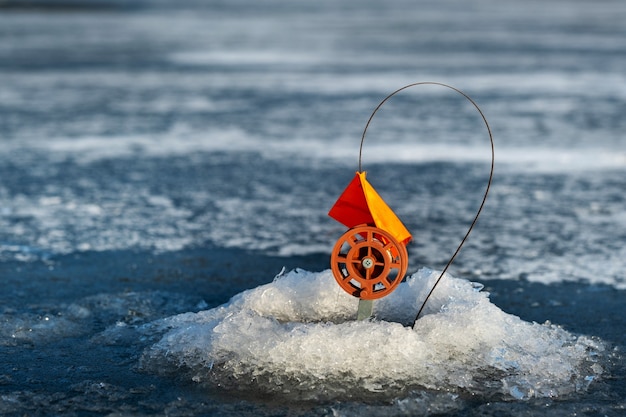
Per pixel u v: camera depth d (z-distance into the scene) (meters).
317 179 9.70
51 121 14.52
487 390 3.73
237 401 3.62
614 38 36.09
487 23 48.75
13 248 6.61
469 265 6.18
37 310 5.02
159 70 23.58
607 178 9.84
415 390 3.70
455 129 13.89
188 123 14.40
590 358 4.18
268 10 66.94
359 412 3.48
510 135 13.20
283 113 15.71
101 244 6.75
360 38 36.31
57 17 51.59
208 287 5.57
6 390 3.78
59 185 9.29
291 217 7.80
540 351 4.12
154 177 9.77
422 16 57.69
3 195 8.73
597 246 6.76
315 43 33.59
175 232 7.18
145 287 5.56
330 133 13.38
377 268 4.02
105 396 3.70
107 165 10.52
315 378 3.80
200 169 10.29
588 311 5.08
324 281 4.61
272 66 24.56
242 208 8.16
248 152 11.58
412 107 16.88
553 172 10.22
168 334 4.30
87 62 25.70
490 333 4.11
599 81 20.91
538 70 23.41
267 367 3.88
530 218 7.80
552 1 95.38
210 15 56.94
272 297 4.55
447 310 4.27
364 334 3.92
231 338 4.02
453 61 25.80
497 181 9.66
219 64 25.19
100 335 4.51
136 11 61.41
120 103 17.05
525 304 5.23
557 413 3.53
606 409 3.58
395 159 11.09
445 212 8.05
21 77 21.70
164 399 3.66
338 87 19.80
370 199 4.00
